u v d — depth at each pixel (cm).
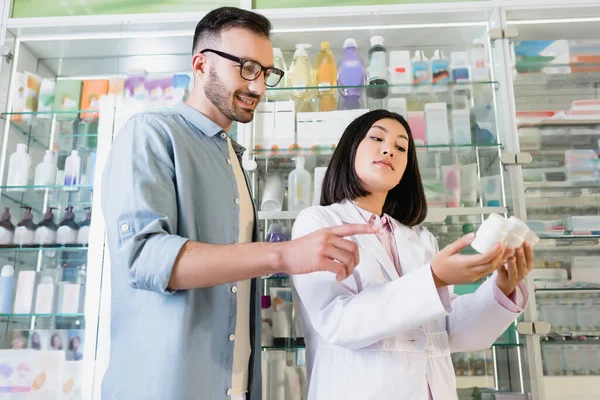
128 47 206
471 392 171
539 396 154
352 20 193
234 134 190
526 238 89
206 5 196
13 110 191
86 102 198
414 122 188
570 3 188
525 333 158
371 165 112
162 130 97
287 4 193
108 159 96
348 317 86
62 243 182
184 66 218
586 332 174
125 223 83
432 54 214
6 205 187
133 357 87
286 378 161
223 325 93
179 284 77
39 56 213
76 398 159
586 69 194
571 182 188
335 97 194
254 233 114
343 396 90
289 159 188
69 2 197
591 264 178
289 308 164
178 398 83
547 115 193
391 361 90
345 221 108
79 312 176
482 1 190
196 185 98
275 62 193
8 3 197
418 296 82
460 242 83
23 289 178
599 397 166
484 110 192
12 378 160
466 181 186
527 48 195
